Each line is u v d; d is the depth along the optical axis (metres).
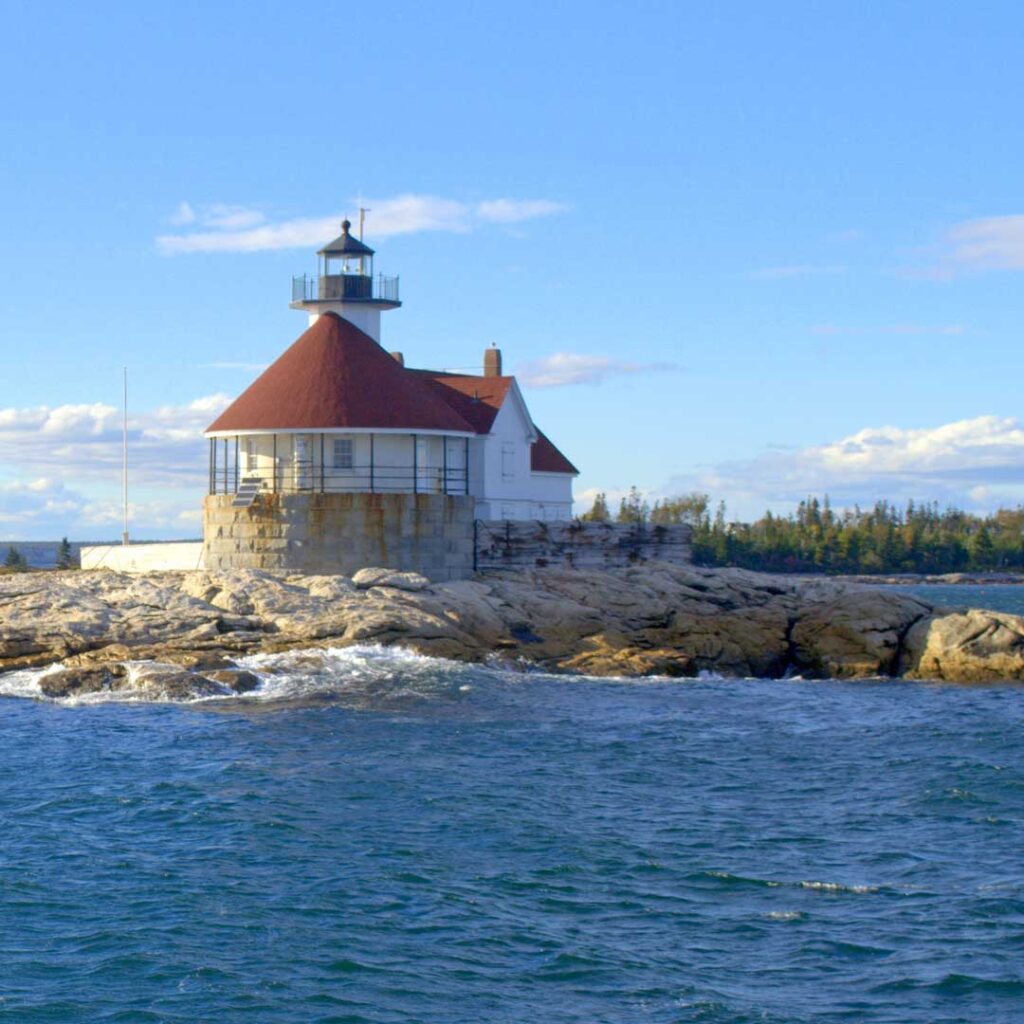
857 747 39.88
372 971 22.09
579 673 51.72
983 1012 20.78
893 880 26.83
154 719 41.75
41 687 45.16
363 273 69.62
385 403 59.75
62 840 28.98
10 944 22.95
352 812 31.28
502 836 29.45
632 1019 20.59
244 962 22.36
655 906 25.25
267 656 48.16
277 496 57.03
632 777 35.41
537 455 75.94
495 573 59.09
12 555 100.38
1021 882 26.66
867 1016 20.67
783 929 24.16
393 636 50.53
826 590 60.62
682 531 67.06
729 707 46.41
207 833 29.55
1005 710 46.62
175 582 53.81
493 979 21.89
